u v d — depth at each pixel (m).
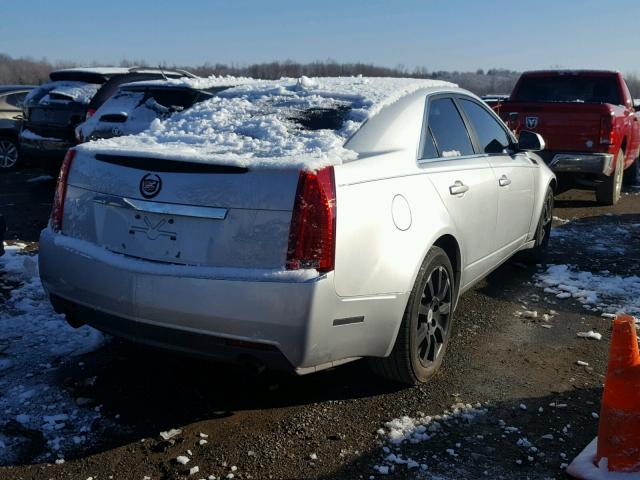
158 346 3.20
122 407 3.48
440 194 3.86
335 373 3.92
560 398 3.67
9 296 5.01
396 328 3.38
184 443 3.17
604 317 4.95
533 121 9.09
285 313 2.89
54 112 9.95
